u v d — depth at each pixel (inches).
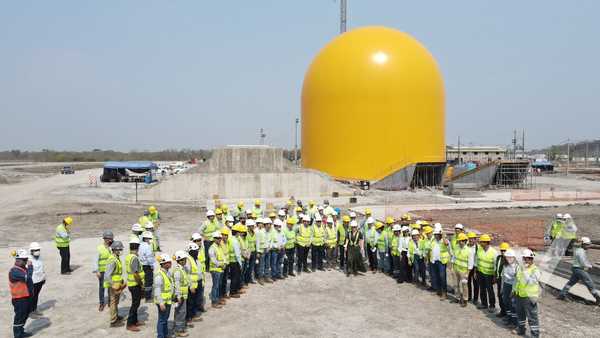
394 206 1353.3
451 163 2139.5
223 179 1525.6
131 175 2352.4
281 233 605.9
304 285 582.9
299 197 1555.1
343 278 617.9
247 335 415.8
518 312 412.8
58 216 1121.4
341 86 1936.5
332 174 1971.0
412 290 561.9
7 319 448.8
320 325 442.3
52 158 6397.6
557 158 5856.3
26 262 400.5
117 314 436.1
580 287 538.6
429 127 1967.3
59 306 489.1
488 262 478.3
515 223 1037.8
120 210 1235.9
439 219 1106.7
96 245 792.3
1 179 2356.1
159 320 385.7
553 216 1155.9
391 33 2021.4
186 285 414.9
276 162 1565.0
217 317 464.4
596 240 794.2
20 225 1005.8
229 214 705.6
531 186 2044.8
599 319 451.8
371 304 507.8
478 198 1560.0
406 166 1822.1
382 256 639.8
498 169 2000.5
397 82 1897.1
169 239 854.5
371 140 1907.0
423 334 420.5
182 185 1505.9
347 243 641.6
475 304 508.4
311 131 2068.2
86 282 574.9
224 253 508.7
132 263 419.8
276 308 493.0
